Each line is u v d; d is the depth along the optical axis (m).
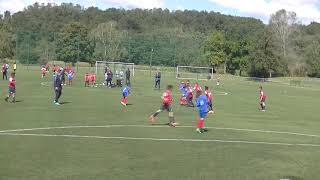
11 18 189.00
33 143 18.70
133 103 37.72
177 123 26.45
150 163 15.91
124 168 15.02
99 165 15.32
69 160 15.88
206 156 17.52
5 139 19.38
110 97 42.44
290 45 135.25
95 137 20.72
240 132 24.12
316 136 23.98
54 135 20.78
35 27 169.50
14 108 30.98
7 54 119.00
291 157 18.06
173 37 133.88
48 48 118.38
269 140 21.98
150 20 196.50
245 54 120.50
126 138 20.75
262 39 110.38
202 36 145.75
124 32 137.62
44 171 14.23
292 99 53.41
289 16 137.88
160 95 47.19
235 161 16.81
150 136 21.53
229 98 48.84
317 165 16.67
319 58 119.81
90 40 128.38
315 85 95.62
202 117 23.27
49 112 29.45
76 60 125.12
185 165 15.80
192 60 122.00
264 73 113.19
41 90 46.47
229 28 185.38
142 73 102.62
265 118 31.77
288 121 30.64
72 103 35.69
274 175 14.91
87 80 57.31
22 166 14.76
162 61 120.69
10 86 35.00
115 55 127.06
